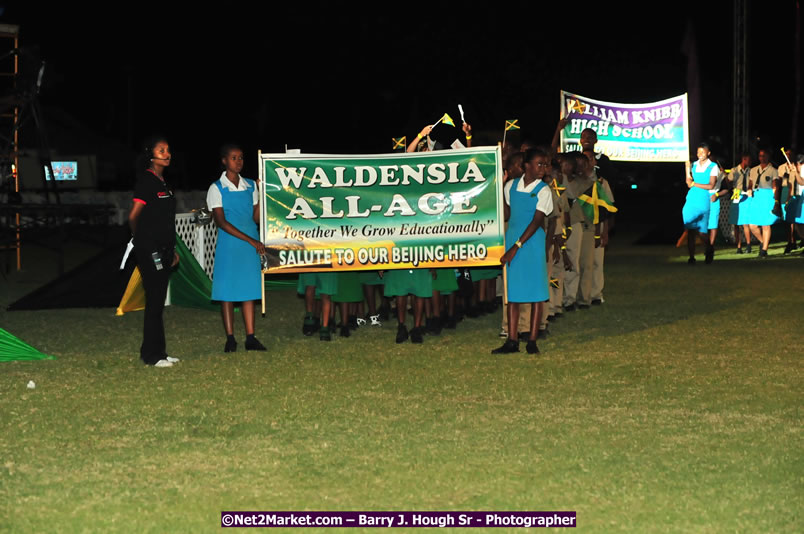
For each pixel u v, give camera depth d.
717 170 18.14
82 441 6.77
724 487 5.76
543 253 9.79
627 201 48.06
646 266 18.39
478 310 12.42
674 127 16.80
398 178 10.41
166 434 6.93
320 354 9.97
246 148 46.25
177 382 8.64
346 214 10.46
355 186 10.45
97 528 5.20
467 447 6.57
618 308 12.98
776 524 5.20
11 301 14.43
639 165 56.19
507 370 9.09
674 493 5.66
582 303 13.01
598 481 5.88
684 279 16.19
